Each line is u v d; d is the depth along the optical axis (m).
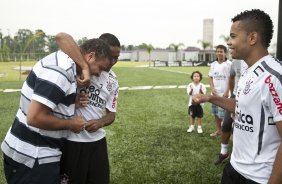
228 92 6.09
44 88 2.01
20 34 72.81
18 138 2.16
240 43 1.99
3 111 9.08
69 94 2.14
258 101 1.89
